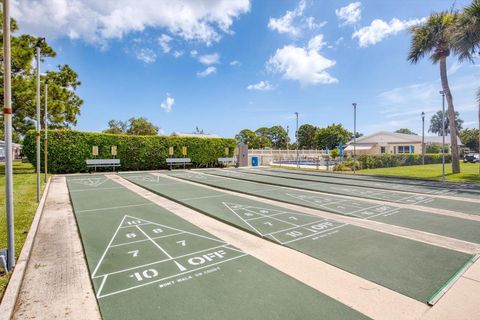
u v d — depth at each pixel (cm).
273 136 8962
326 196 1080
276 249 517
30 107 1812
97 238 574
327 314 312
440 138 5297
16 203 856
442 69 1900
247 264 450
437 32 1862
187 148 2622
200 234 605
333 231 628
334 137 6494
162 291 364
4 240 533
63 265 448
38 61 938
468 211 838
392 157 2888
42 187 1202
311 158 4631
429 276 408
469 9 1583
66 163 1992
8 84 421
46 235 600
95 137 2114
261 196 1075
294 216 762
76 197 1045
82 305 334
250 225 667
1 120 1861
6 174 419
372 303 336
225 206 884
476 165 2969
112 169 2255
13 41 1680
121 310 321
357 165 2467
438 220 731
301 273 418
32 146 1873
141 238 576
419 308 325
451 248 525
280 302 338
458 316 310
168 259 468
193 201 965
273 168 2752
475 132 6131
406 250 512
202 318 305
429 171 2208
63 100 2306
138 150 2317
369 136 4744
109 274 412
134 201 979
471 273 419
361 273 417
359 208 869
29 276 407
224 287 375
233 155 2964
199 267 438
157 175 1941
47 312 318
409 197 1070
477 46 1658
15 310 321
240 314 313
